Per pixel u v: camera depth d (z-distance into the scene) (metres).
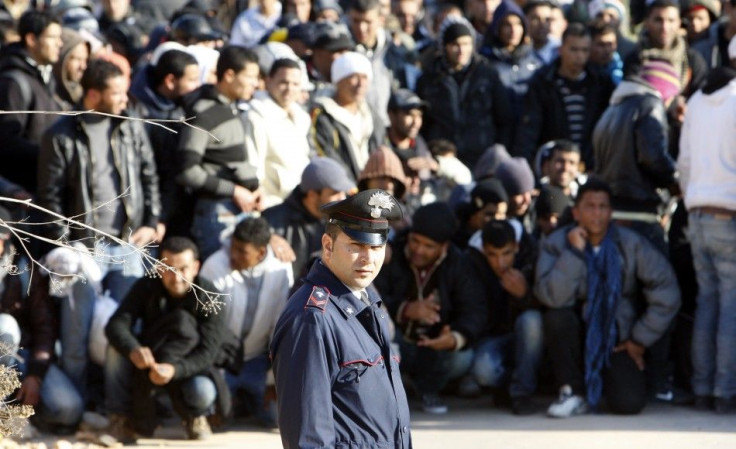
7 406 17.94
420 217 27.27
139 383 24.33
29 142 27.55
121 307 24.44
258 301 25.47
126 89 26.73
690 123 27.53
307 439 12.91
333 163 27.00
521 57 35.88
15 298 24.53
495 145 31.97
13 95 27.53
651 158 28.53
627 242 27.28
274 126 28.52
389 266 27.89
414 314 27.16
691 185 27.30
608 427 25.52
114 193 26.08
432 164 31.42
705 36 35.28
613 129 29.17
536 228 30.48
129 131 26.44
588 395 26.95
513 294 27.72
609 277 27.00
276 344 13.59
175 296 24.50
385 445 13.46
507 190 30.36
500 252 27.58
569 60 33.62
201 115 27.06
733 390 26.84
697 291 28.42
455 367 27.52
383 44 34.44
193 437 24.56
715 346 27.27
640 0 38.72
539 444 23.91
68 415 24.52
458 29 34.50
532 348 27.20
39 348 24.69
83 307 25.11
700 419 26.33
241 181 27.39
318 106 30.31
